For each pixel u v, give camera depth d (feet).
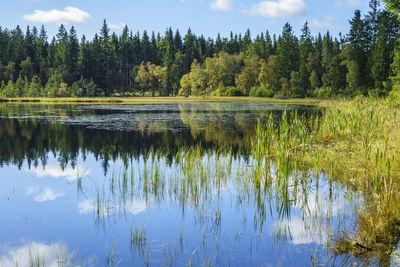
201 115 92.79
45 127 64.18
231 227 17.51
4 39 301.02
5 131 58.75
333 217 17.97
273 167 29.12
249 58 278.67
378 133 29.94
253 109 117.91
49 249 15.58
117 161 35.73
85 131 58.90
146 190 24.43
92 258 14.60
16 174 30.12
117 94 306.76
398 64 99.60
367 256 13.51
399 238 14.61
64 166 33.42
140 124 69.77
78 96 241.14
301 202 20.89
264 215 19.07
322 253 14.14
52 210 20.71
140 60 347.77
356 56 188.14
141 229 16.57
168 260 14.15
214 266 13.50
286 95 219.00
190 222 18.39
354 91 181.37
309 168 27.73
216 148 42.27
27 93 228.63
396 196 16.96
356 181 23.06
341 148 30.94
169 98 237.04
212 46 347.77
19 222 18.81
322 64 252.21
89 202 22.12
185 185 23.85
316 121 41.88
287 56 247.29
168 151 40.96
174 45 343.87
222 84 258.57
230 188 24.50
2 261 14.43
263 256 14.23
